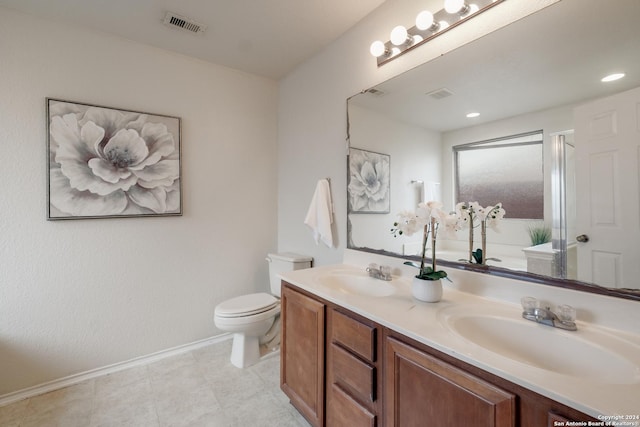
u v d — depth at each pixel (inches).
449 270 52.9
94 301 75.5
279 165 108.2
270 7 67.0
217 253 95.7
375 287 59.2
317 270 69.2
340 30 76.2
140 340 82.0
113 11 67.6
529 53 43.6
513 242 45.1
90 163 73.2
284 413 62.5
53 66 69.6
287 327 63.4
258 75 103.3
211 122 93.7
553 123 40.9
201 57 90.1
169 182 85.0
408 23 60.5
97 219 75.1
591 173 37.4
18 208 66.2
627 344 32.3
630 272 34.2
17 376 66.5
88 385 71.7
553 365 34.9
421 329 36.5
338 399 47.9
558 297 39.7
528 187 43.5
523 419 26.5
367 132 70.1
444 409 32.6
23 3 63.8
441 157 54.9
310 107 90.4
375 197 68.1
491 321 40.0
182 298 89.1
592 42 37.7
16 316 66.5
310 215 83.7
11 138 65.3
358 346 44.3
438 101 55.4
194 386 71.7
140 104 81.0
